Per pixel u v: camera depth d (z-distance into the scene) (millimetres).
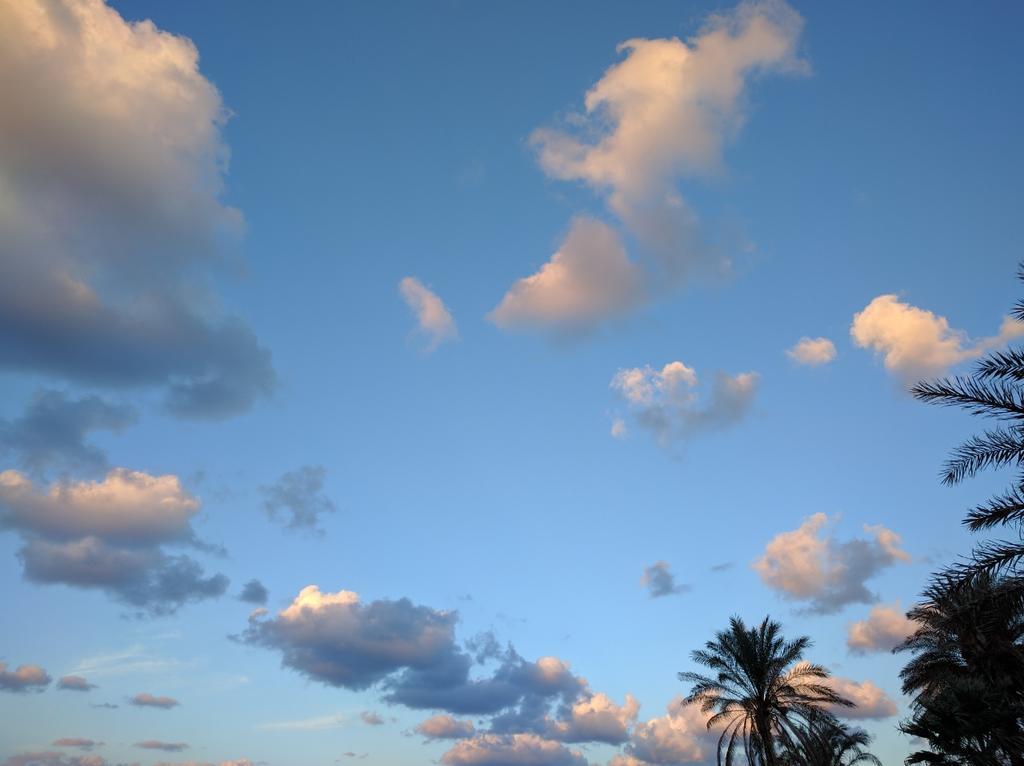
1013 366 12812
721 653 43281
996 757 22922
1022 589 11516
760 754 41125
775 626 43062
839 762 44500
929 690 30484
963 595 11812
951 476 12789
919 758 23875
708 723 42844
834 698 40969
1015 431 12578
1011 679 24828
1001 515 12273
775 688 41969
